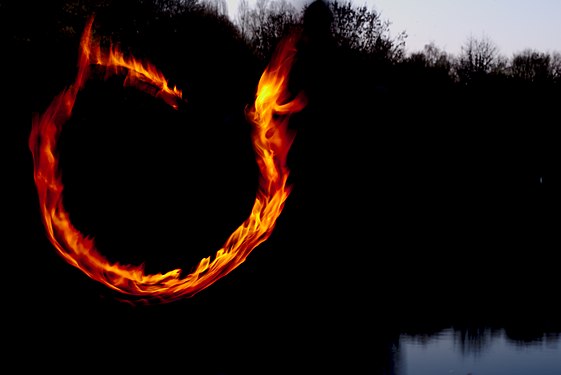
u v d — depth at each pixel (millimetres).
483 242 17688
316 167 12008
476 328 8578
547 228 20422
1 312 7852
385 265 11672
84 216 13891
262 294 8594
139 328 7168
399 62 33812
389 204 14359
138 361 6121
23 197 15383
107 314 7754
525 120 34281
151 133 17312
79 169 16406
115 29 24609
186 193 14570
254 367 5965
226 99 22000
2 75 20656
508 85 43312
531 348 7539
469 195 22875
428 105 30453
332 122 12258
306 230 11047
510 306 10258
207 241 12656
